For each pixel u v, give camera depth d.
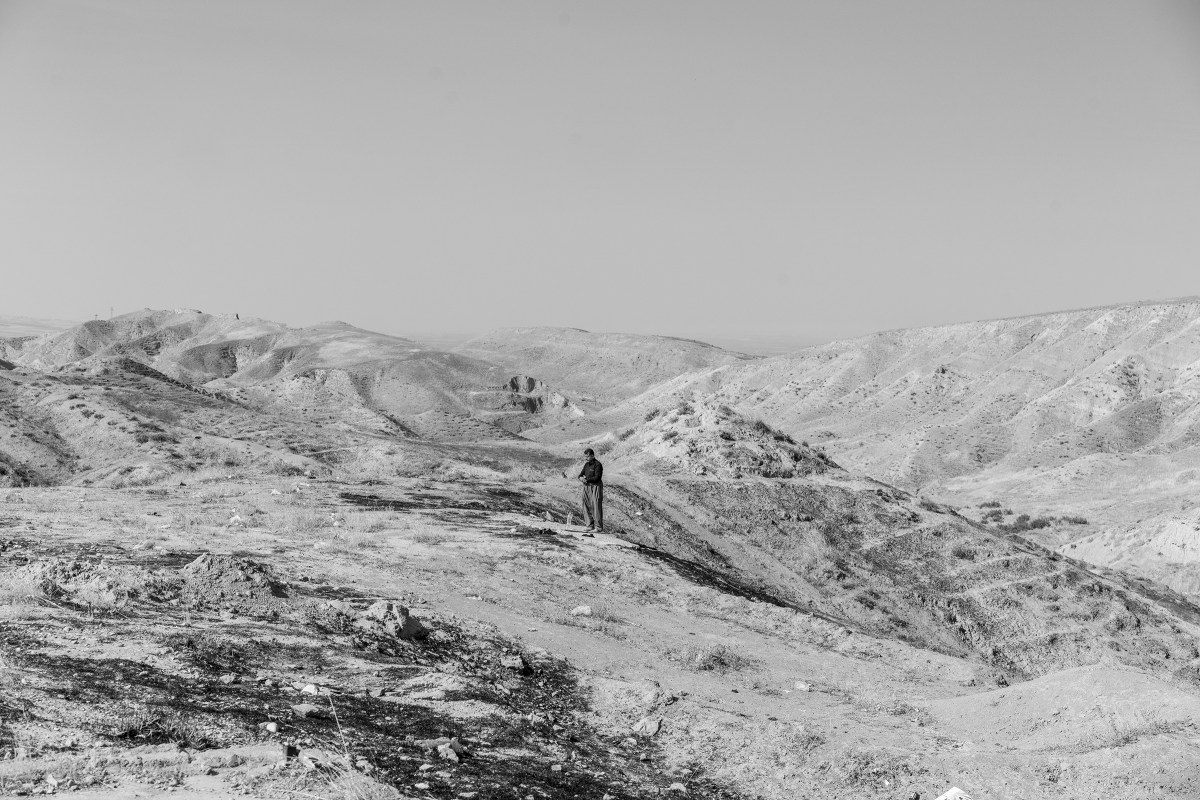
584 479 28.09
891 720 13.55
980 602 34.00
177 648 11.12
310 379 154.50
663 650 17.48
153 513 24.16
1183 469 89.19
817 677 17.34
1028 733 12.23
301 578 17.25
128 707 8.68
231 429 60.75
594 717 12.64
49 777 6.80
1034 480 95.81
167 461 51.06
